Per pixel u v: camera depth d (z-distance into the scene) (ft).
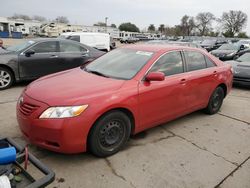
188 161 11.72
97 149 11.02
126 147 12.57
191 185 10.07
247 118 17.81
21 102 11.16
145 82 12.44
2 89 22.57
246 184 10.36
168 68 13.89
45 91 11.06
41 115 10.07
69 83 11.89
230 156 12.44
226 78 17.92
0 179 5.95
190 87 14.87
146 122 12.80
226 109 19.61
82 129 10.18
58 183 9.69
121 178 10.19
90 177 10.14
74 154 11.60
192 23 286.46
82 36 46.29
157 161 11.53
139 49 14.69
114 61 14.33
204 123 16.37
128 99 11.50
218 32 275.18
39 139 10.31
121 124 11.68
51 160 11.10
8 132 13.56
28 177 6.61
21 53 23.27
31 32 249.96
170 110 13.97
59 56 25.20
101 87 11.36
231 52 48.78
